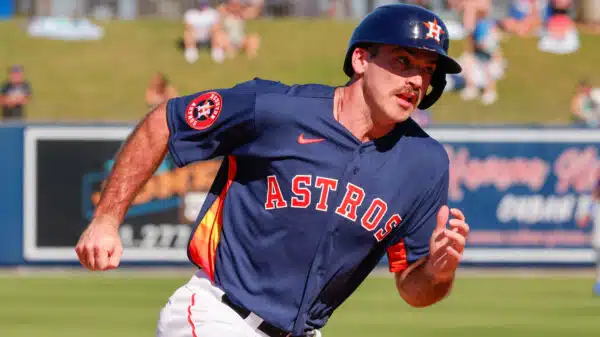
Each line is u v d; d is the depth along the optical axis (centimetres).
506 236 5759
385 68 1379
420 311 4097
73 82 8525
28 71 8619
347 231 1427
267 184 1429
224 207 1466
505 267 5766
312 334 1517
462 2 8481
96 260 1413
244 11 9144
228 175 1473
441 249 1442
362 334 3516
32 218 5559
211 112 1423
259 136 1415
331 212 1412
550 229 5772
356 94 1408
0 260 5556
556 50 8950
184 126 1438
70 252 5588
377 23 1381
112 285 4909
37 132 5562
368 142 1416
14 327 3612
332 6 9500
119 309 4078
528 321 3869
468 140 5725
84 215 5591
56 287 4834
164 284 4972
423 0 8806
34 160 5559
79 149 5584
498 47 8669
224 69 8719
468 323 3803
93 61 8762
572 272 5700
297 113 1405
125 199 1452
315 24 9381
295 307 1448
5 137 5547
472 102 8275
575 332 3628
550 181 5747
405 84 1377
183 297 1471
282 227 1424
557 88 8581
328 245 1428
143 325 3666
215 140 1433
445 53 1388
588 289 4928
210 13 8762
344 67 1437
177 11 9356
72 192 5581
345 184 1412
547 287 4994
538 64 8825
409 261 1518
